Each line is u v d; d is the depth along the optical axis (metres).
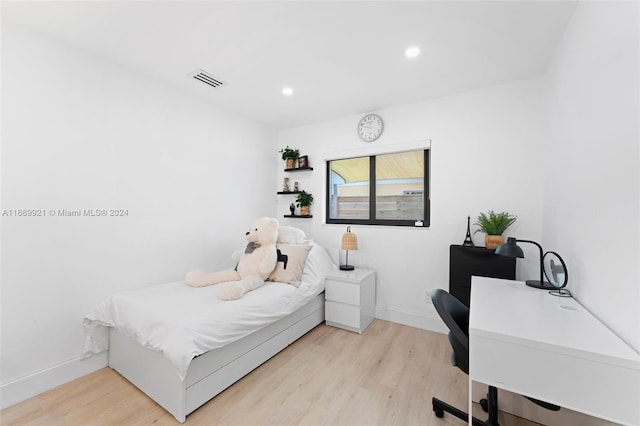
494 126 2.44
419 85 2.45
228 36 1.81
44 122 1.78
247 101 2.84
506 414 1.59
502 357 1.06
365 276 2.77
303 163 3.49
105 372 1.97
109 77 2.08
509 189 2.37
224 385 1.75
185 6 1.54
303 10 1.56
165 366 1.57
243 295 2.05
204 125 2.80
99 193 2.03
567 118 1.65
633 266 0.97
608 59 1.15
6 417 1.53
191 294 2.04
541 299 1.50
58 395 1.72
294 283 2.46
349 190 3.37
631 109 0.99
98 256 2.02
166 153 2.46
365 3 1.50
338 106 2.95
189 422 1.51
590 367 0.93
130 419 1.53
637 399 0.87
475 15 1.58
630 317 0.99
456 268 2.43
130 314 1.78
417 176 2.95
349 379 1.91
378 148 3.03
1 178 1.62
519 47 1.87
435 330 2.70
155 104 2.38
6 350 1.63
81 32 1.77
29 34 1.72
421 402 1.68
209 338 1.59
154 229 2.37
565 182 1.68
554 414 1.46
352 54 2.00
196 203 2.72
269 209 3.64
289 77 2.34
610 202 1.13
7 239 1.64
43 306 1.77
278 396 1.73
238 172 3.19
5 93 1.63
